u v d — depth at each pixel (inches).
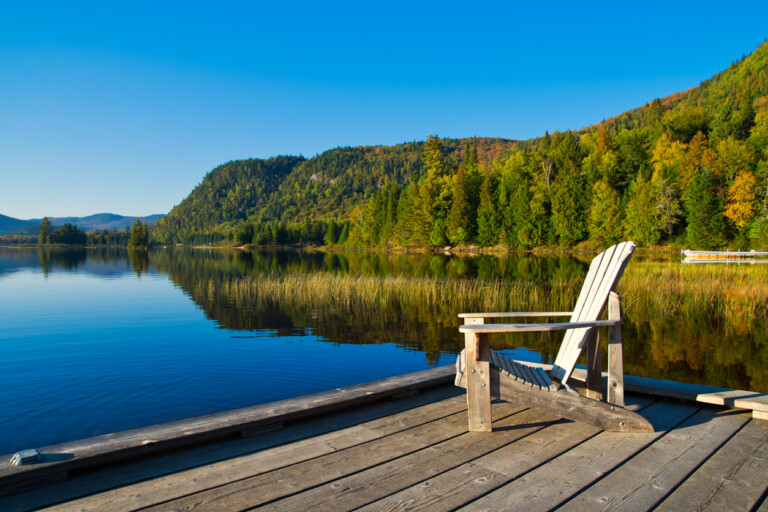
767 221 1652.3
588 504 85.8
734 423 128.0
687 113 2608.3
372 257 1898.4
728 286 578.2
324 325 420.5
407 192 2780.5
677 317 424.2
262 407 128.7
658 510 84.0
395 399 150.5
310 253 2657.5
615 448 111.5
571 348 143.6
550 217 2234.3
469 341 122.5
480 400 122.4
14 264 1454.2
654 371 264.4
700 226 1744.6
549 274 895.7
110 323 433.7
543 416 135.6
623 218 2039.9
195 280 875.4
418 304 534.0
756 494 89.4
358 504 85.7
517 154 2790.4
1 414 204.4
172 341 355.3
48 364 287.4
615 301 132.1
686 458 105.7
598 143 2417.6
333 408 135.2
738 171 1839.3
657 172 1921.8
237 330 398.3
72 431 187.0
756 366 273.1
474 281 740.7
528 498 88.0
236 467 101.0
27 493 88.8
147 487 91.7
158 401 221.9
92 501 86.0
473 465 102.5
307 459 105.3
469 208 2455.7
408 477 96.7
